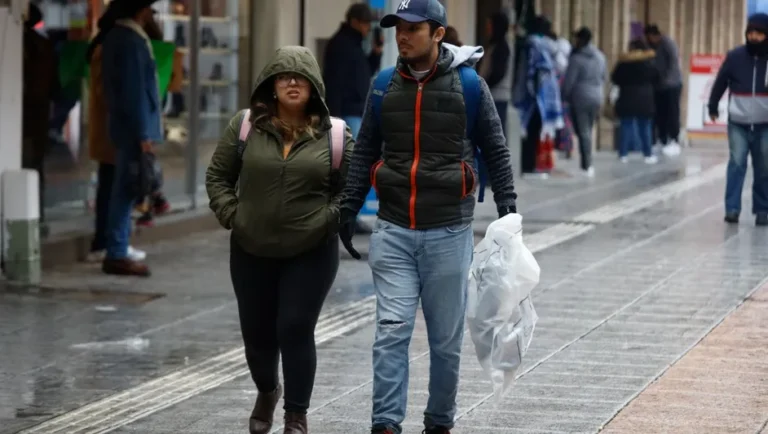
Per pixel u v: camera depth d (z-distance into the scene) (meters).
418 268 16.56
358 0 43.44
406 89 16.28
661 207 46.62
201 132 41.44
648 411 18.81
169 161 39.78
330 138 16.91
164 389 20.56
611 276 31.12
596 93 59.34
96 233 33.56
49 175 33.25
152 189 31.19
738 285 29.88
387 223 16.56
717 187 54.28
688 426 17.98
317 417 18.66
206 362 22.50
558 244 36.81
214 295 29.08
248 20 43.59
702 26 105.88
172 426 18.33
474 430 17.84
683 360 22.16
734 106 41.22
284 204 16.66
